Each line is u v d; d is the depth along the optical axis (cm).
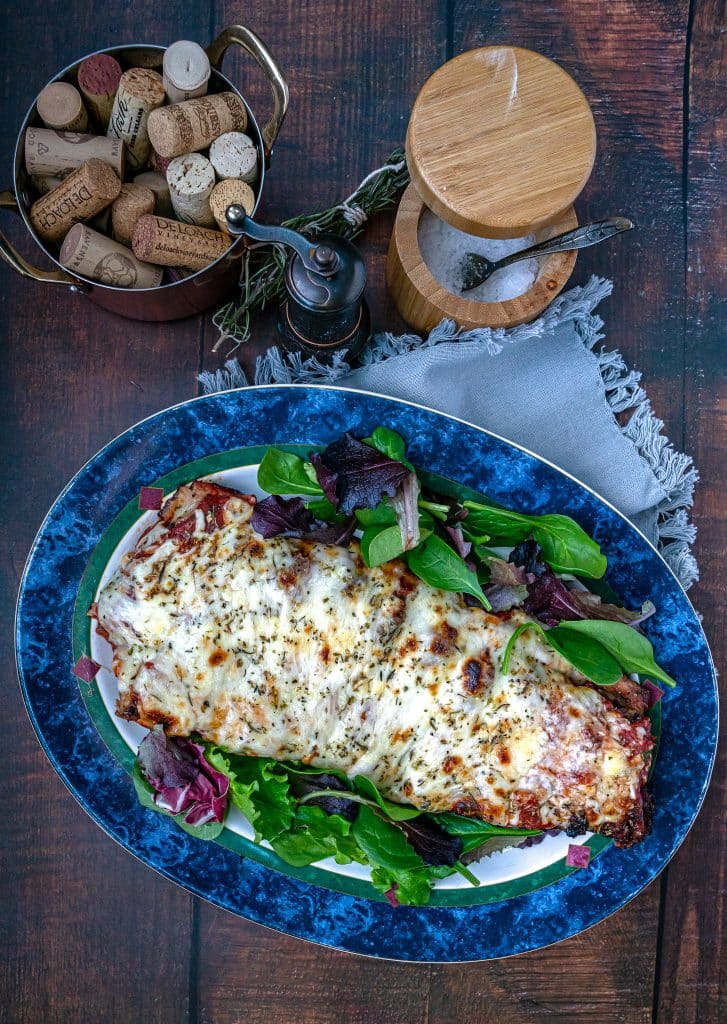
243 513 40
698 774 43
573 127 38
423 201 41
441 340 43
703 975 47
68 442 46
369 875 43
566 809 39
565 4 47
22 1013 46
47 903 46
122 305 42
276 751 39
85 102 39
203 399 42
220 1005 47
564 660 40
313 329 41
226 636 38
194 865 43
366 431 42
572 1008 47
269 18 46
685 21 47
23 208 39
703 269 47
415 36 46
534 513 43
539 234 42
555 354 45
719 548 47
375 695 38
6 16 46
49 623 43
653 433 46
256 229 36
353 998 47
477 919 44
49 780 46
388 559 38
